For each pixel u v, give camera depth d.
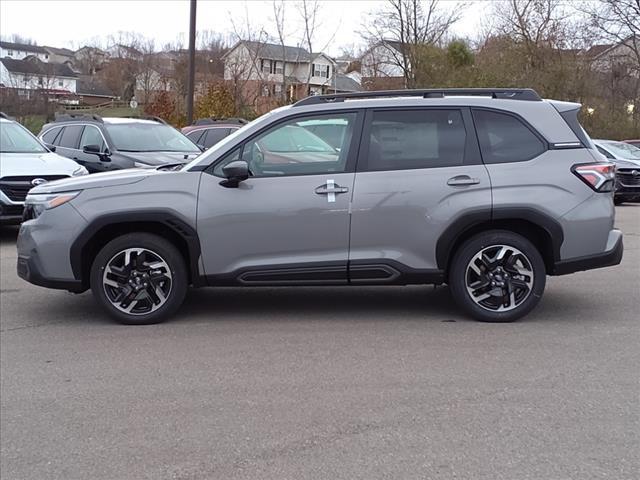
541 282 5.82
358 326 5.88
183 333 5.75
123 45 54.94
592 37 28.73
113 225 5.90
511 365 4.89
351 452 3.66
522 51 29.25
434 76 27.92
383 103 5.90
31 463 3.64
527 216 5.67
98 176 6.10
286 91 27.84
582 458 3.56
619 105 30.33
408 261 5.78
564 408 4.16
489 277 5.85
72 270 5.91
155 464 3.60
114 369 4.94
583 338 5.48
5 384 4.70
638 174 16.38
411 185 5.71
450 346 5.30
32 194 6.16
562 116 5.91
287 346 5.36
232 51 31.28
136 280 5.93
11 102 35.38
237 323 6.02
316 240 5.77
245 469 3.52
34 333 5.82
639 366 4.86
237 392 4.48
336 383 4.60
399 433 3.86
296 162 5.84
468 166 5.76
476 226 5.83
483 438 3.79
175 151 12.07
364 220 5.73
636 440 3.75
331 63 36.12
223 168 5.68
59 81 64.12
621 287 7.24
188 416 4.14
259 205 5.73
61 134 13.09
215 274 5.84
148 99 34.94
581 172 5.75
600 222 5.77
